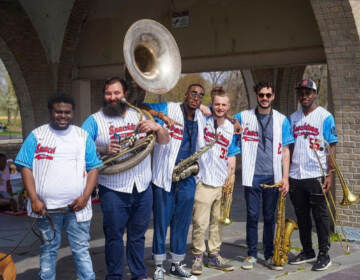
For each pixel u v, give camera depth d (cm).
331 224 650
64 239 600
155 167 437
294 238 612
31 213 359
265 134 484
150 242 594
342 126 625
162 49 404
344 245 591
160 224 434
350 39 605
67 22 966
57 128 359
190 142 446
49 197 354
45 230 362
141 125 390
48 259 366
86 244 374
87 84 1044
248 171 484
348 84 616
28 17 983
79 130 369
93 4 976
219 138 467
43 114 1020
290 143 490
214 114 468
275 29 765
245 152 486
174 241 449
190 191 443
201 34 852
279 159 483
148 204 412
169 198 436
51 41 983
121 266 407
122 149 391
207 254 527
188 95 439
